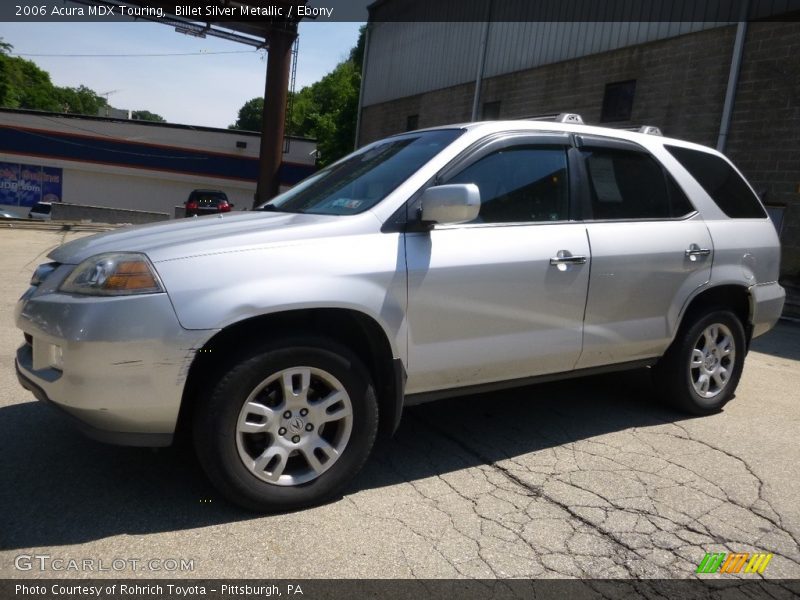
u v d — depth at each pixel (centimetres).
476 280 324
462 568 252
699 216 426
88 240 314
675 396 434
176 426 274
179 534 266
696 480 339
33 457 330
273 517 284
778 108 1098
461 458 359
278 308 271
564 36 1558
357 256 295
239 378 268
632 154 406
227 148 3922
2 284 850
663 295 400
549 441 388
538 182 360
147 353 255
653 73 1329
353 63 4766
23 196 3797
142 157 3850
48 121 3731
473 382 341
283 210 360
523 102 1688
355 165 382
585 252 362
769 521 298
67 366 257
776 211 1106
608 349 383
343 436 300
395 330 304
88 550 251
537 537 277
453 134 354
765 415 455
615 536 280
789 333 873
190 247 271
